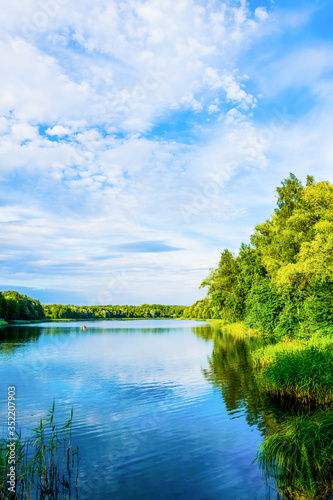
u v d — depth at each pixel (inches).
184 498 284.2
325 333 966.4
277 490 285.7
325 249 1168.8
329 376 525.7
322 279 1076.5
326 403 518.9
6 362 1111.0
